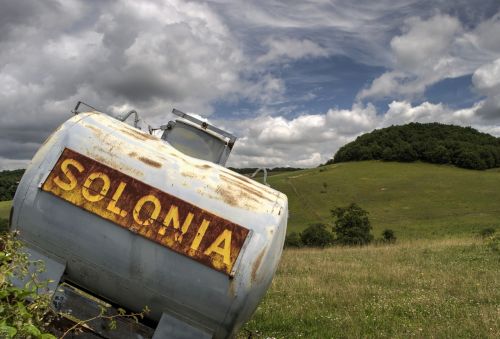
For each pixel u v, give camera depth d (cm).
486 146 12056
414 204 8381
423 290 927
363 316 741
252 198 429
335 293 914
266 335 641
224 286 397
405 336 623
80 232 407
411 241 2312
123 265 404
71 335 400
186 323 410
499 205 7931
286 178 11281
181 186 417
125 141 435
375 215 7744
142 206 405
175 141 537
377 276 1121
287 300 859
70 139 427
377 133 15238
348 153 13662
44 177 414
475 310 748
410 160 12344
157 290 404
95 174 413
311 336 636
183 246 398
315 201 9031
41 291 407
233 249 401
